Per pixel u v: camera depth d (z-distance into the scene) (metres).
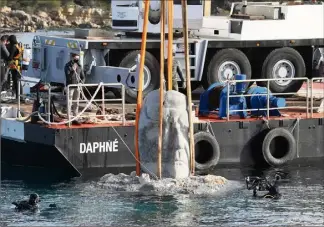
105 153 50.84
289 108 55.50
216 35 61.78
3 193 47.41
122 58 58.12
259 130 53.31
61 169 50.97
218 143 52.69
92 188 48.22
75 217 43.66
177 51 59.19
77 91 52.03
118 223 42.78
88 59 57.62
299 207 45.53
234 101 53.34
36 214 44.16
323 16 62.50
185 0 47.72
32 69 60.47
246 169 52.97
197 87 62.97
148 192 47.38
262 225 42.72
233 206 45.50
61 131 50.19
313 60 63.19
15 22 127.12
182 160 48.22
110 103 58.22
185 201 46.12
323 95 60.25
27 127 51.25
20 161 52.56
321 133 54.31
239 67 60.81
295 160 53.97
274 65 61.69
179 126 48.12
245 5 63.50
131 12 60.16
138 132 48.38
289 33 61.81
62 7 131.88
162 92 47.78
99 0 133.25
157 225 42.53
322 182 50.28
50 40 59.16
